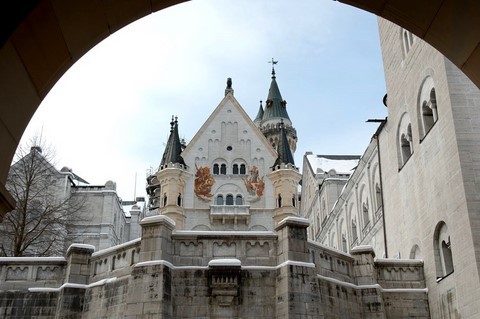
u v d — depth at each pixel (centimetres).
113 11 964
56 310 2588
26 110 900
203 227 7438
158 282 2330
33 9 816
